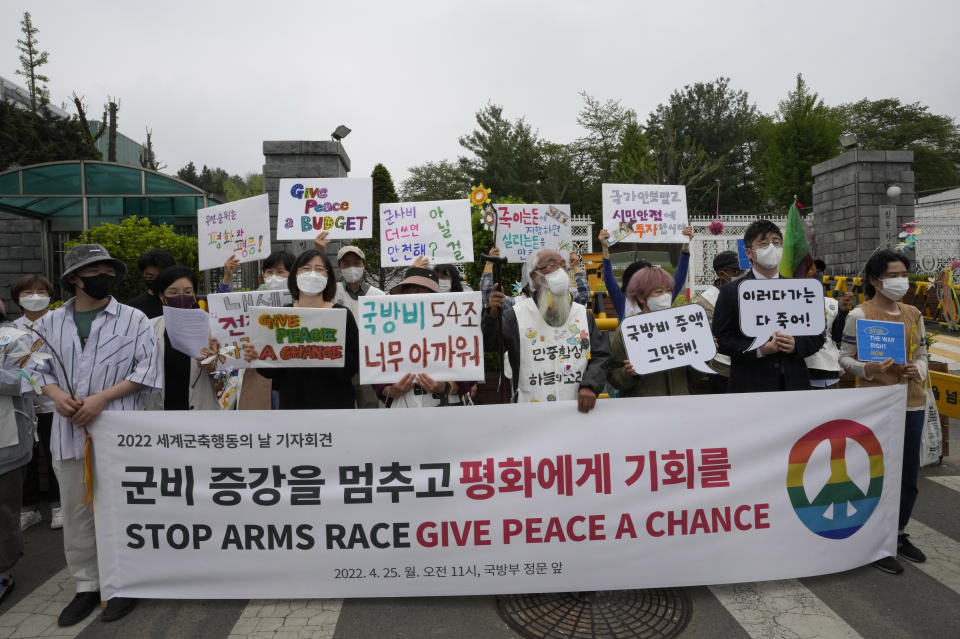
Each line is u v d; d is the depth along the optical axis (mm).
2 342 2988
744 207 41375
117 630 2783
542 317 3270
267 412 2930
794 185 31359
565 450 2961
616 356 3670
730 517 3014
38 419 4141
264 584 2947
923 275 15461
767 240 3379
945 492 4391
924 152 43750
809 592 3031
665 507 2990
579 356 3230
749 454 3023
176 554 2955
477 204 4980
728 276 4633
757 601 2961
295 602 3006
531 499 2953
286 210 5289
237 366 3287
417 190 49938
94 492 2953
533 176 38094
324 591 2945
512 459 2949
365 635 2695
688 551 2998
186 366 3621
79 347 3020
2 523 3072
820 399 3078
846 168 11773
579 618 2838
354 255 4461
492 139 39469
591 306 7043
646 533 2984
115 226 9086
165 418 2936
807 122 31469
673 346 3264
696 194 36656
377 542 2939
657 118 46000
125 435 2941
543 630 2730
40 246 11492
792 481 3055
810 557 3076
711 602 2967
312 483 2939
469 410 2941
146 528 2957
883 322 3285
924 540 3611
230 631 2746
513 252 5605
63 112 39719
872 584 3096
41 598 3143
